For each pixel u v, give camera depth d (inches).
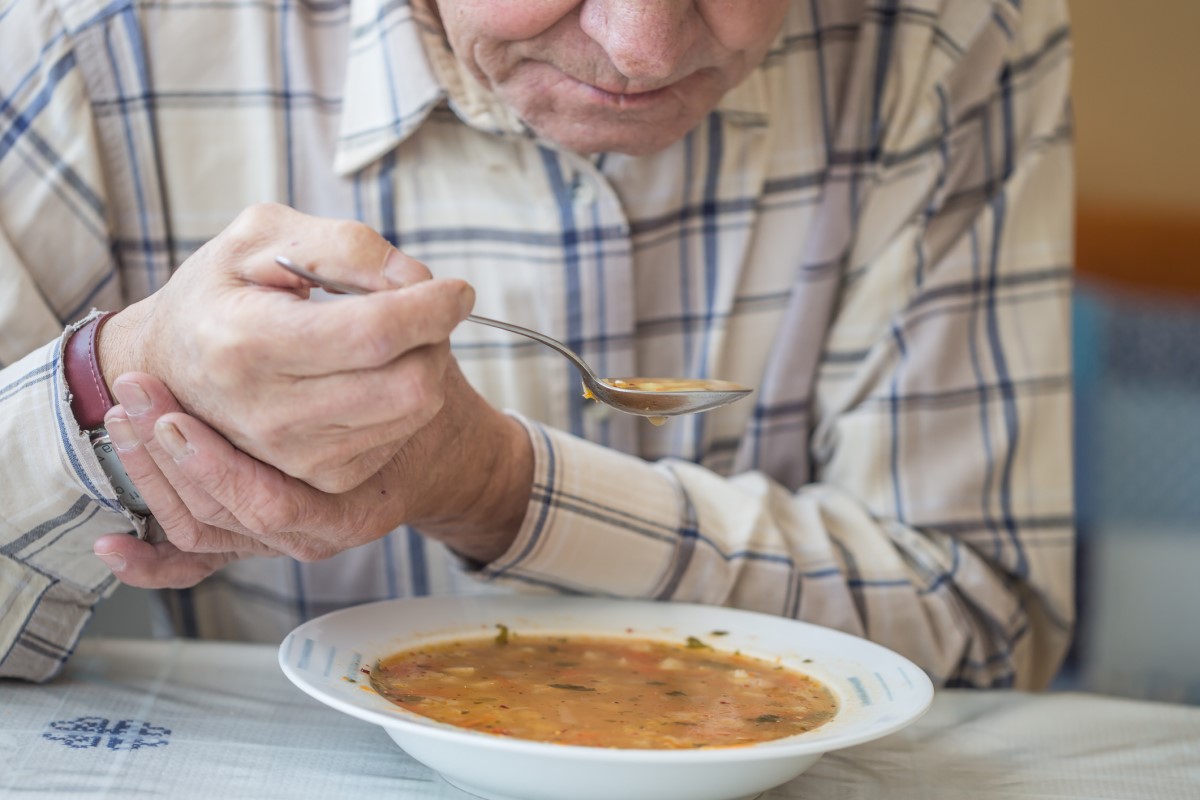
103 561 28.7
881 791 26.7
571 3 29.8
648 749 24.0
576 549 31.1
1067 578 37.3
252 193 37.3
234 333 23.7
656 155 37.1
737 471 38.7
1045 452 37.3
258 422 24.4
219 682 30.2
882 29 38.5
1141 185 79.9
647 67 29.4
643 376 38.4
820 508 36.0
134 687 29.5
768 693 27.3
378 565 38.4
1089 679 67.3
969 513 36.5
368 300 23.2
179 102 36.9
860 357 38.3
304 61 37.1
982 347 37.4
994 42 38.0
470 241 37.0
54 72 35.9
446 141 36.9
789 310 38.4
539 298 36.9
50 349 27.5
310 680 24.8
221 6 36.8
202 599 39.2
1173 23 78.4
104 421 26.5
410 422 24.8
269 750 26.9
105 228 36.5
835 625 33.6
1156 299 75.1
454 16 31.4
